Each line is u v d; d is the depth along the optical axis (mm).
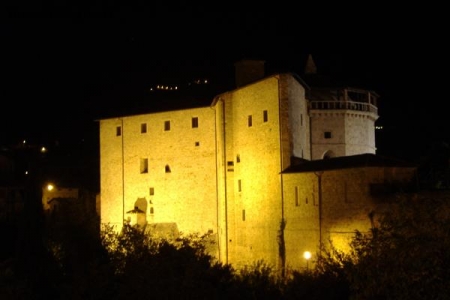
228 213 70250
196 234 50250
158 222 78312
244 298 35156
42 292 39812
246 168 67750
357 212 52594
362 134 77562
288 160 61656
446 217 27672
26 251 46188
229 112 71125
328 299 34188
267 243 63031
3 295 34438
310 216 57062
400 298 25516
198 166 76125
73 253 42531
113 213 82812
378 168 52312
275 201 62000
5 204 92500
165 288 30594
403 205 28469
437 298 25062
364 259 27547
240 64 72562
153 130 80062
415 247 25969
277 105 62625
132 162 81562
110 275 32281
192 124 77000
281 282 42375
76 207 82750
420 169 60938
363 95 78750
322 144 74625
